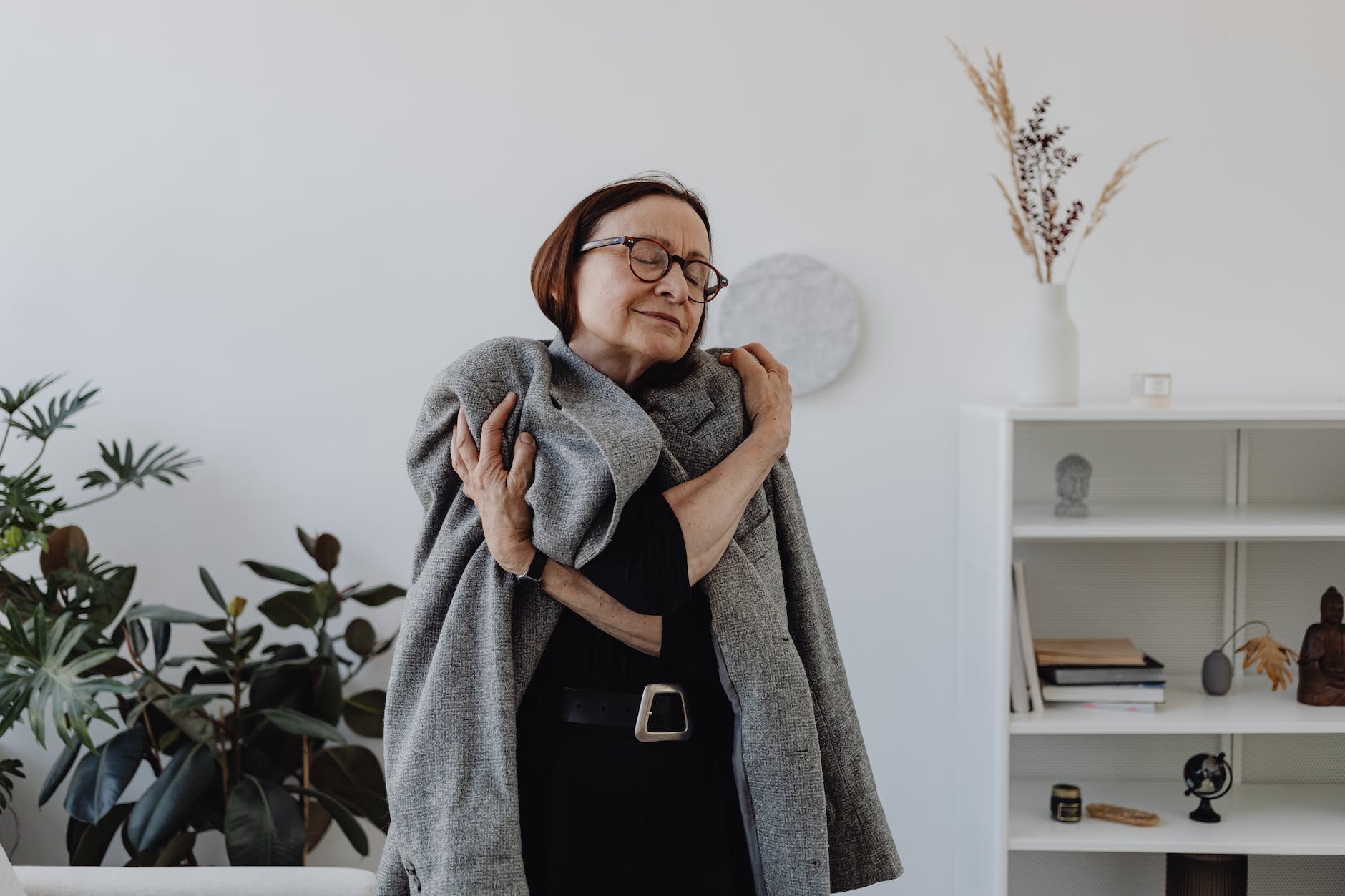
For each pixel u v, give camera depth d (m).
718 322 2.29
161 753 2.16
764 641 1.09
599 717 1.08
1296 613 2.24
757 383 1.20
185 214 2.34
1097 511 2.15
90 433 2.36
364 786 2.23
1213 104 2.22
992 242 2.26
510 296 2.32
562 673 1.10
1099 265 2.24
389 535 2.35
